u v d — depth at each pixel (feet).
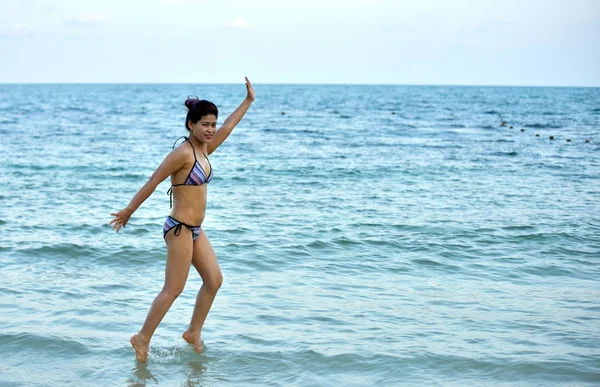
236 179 50.19
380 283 22.24
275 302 19.84
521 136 99.71
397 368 14.87
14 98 318.24
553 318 18.48
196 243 15.64
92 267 23.93
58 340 16.24
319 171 55.47
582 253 26.91
